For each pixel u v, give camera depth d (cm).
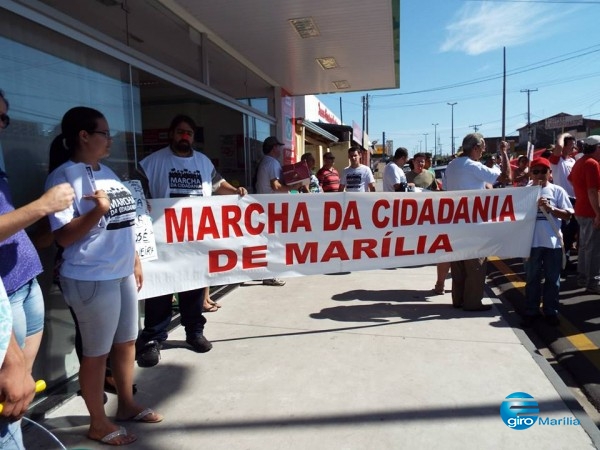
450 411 283
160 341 366
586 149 531
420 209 441
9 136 286
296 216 407
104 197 216
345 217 421
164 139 789
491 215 454
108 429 255
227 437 261
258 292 564
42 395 302
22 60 294
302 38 628
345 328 431
